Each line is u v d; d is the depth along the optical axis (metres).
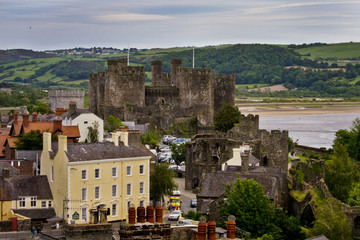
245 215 150.75
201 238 74.75
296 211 169.62
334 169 194.50
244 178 168.50
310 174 192.75
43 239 95.44
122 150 163.50
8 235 113.88
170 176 187.12
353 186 197.00
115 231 110.44
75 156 153.12
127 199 162.62
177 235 86.25
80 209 152.38
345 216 149.00
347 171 196.00
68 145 158.00
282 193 172.00
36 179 155.12
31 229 117.38
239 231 144.38
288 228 152.75
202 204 162.25
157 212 77.56
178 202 178.12
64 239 86.06
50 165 156.25
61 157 152.75
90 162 154.38
